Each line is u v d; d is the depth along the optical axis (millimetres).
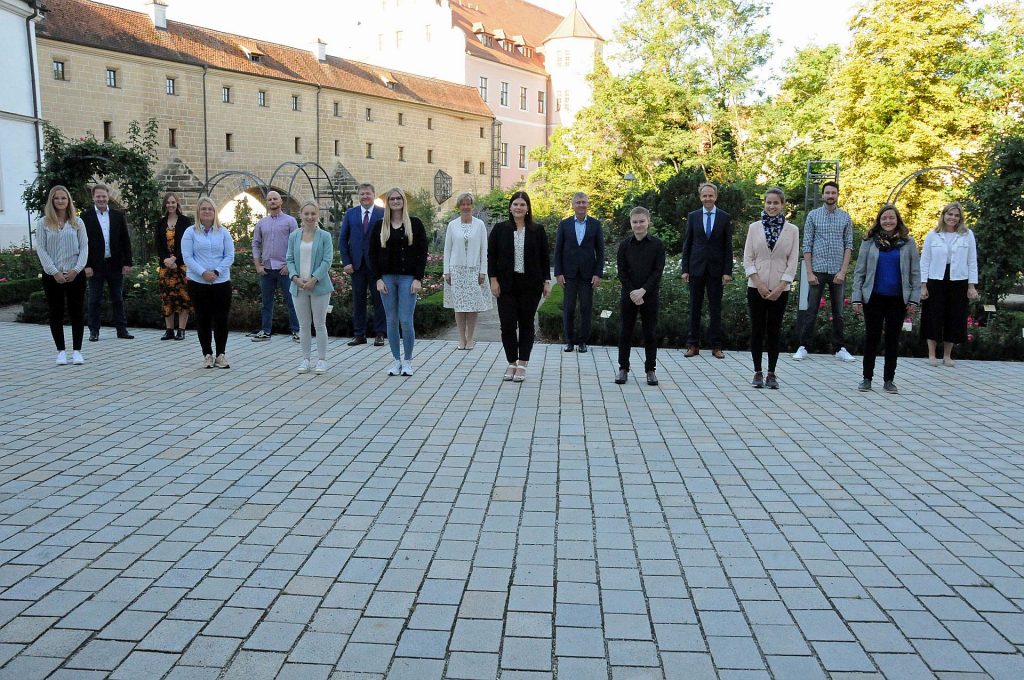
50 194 9797
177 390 8641
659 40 45750
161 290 12289
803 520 4992
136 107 42438
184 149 45094
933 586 4074
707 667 3305
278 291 14102
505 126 75750
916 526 4910
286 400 8227
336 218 22625
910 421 7594
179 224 12203
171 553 4395
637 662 3340
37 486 5480
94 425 7121
